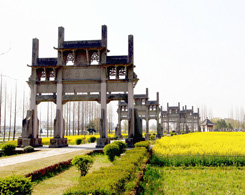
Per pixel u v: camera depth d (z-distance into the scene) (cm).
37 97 2394
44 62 2450
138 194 704
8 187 503
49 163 1185
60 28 2419
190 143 1995
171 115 6594
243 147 1641
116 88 2330
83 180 589
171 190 857
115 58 2366
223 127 10181
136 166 922
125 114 4981
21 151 1952
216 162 1298
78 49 2361
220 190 870
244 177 1065
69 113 5434
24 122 2334
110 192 507
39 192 814
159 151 1521
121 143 1838
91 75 2369
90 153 1773
